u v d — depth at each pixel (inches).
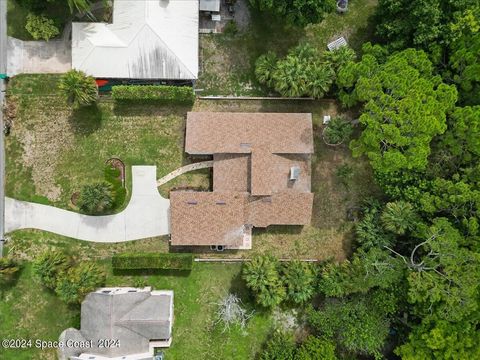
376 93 1294.3
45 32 1467.8
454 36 1358.3
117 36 1473.9
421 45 1417.3
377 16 1523.1
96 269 1465.3
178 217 1465.3
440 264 1317.7
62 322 1520.7
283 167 1493.6
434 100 1290.6
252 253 1563.7
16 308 1519.4
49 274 1430.9
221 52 1584.6
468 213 1358.3
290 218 1497.3
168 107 1568.7
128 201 1552.7
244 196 1471.5
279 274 1496.1
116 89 1493.6
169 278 1545.3
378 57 1440.7
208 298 1549.0
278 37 1595.7
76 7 1449.3
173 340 1534.2
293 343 1470.2
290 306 1560.0
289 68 1441.9
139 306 1430.9
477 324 1380.4
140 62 1475.1
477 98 1382.9
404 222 1411.2
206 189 1560.0
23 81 1549.0
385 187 1466.5
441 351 1333.7
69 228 1541.6
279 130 1488.7
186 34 1487.5
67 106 1556.3
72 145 1552.7
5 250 1529.3
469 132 1311.5
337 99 1584.6
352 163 1589.6
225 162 1492.4
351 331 1401.3
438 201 1371.8
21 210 1539.1
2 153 1539.1
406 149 1310.3
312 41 1595.7
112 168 1545.3
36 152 1546.5
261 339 1550.2
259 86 1584.6
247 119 1491.1
